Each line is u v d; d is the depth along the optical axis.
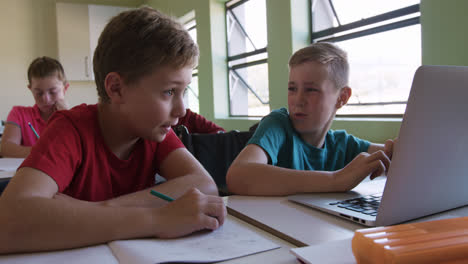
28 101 6.09
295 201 0.77
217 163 1.47
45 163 0.66
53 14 6.19
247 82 4.33
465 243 0.37
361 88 2.79
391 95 2.56
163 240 0.55
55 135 0.73
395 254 0.34
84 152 0.79
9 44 5.94
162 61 0.66
